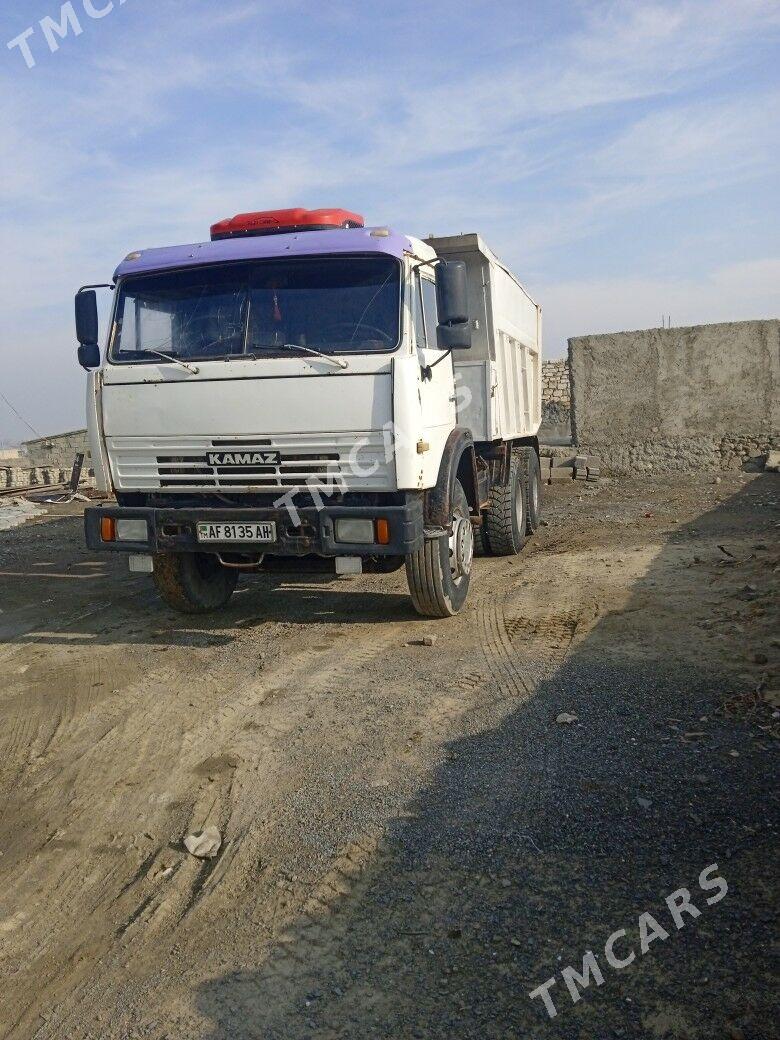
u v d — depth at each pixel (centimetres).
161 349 667
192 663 648
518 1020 267
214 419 646
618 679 541
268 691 574
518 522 1041
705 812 372
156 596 888
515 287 1041
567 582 837
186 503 682
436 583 699
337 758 460
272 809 409
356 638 688
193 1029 274
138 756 483
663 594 747
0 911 345
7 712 565
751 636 600
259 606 820
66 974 305
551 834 364
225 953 309
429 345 679
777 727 448
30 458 3266
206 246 673
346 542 629
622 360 1861
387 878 344
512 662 595
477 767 433
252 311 650
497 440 947
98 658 675
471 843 362
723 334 1803
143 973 302
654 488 1691
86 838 397
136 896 349
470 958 295
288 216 700
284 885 346
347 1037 265
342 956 301
